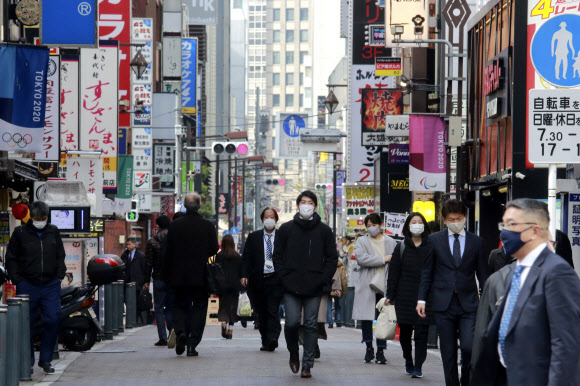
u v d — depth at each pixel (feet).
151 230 421.18
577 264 108.58
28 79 118.52
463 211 79.00
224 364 103.71
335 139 364.79
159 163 354.95
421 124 198.80
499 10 173.68
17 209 138.72
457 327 79.41
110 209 254.68
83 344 122.62
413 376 93.61
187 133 500.74
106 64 217.56
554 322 44.11
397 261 95.14
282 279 90.84
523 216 45.52
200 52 653.71
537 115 72.43
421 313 79.97
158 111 356.38
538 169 155.22
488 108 173.58
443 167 198.49
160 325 132.98
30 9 141.59
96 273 121.60
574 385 43.73
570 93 72.23
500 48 172.86
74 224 143.95
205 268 108.58
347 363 107.55
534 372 44.73
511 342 45.29
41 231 95.04
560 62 79.46
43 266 94.17
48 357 95.71
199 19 649.61
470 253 78.79
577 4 148.56
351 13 317.63
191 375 93.86
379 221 107.65
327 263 91.04
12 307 82.12
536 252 45.73
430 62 250.57
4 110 117.70
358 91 317.42
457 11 204.54
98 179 202.90
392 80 315.37
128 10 268.21
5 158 136.26
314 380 90.17
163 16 448.65
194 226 107.76
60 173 201.16
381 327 104.68
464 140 205.36
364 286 107.96
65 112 198.70
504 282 47.19
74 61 196.65
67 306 120.98
